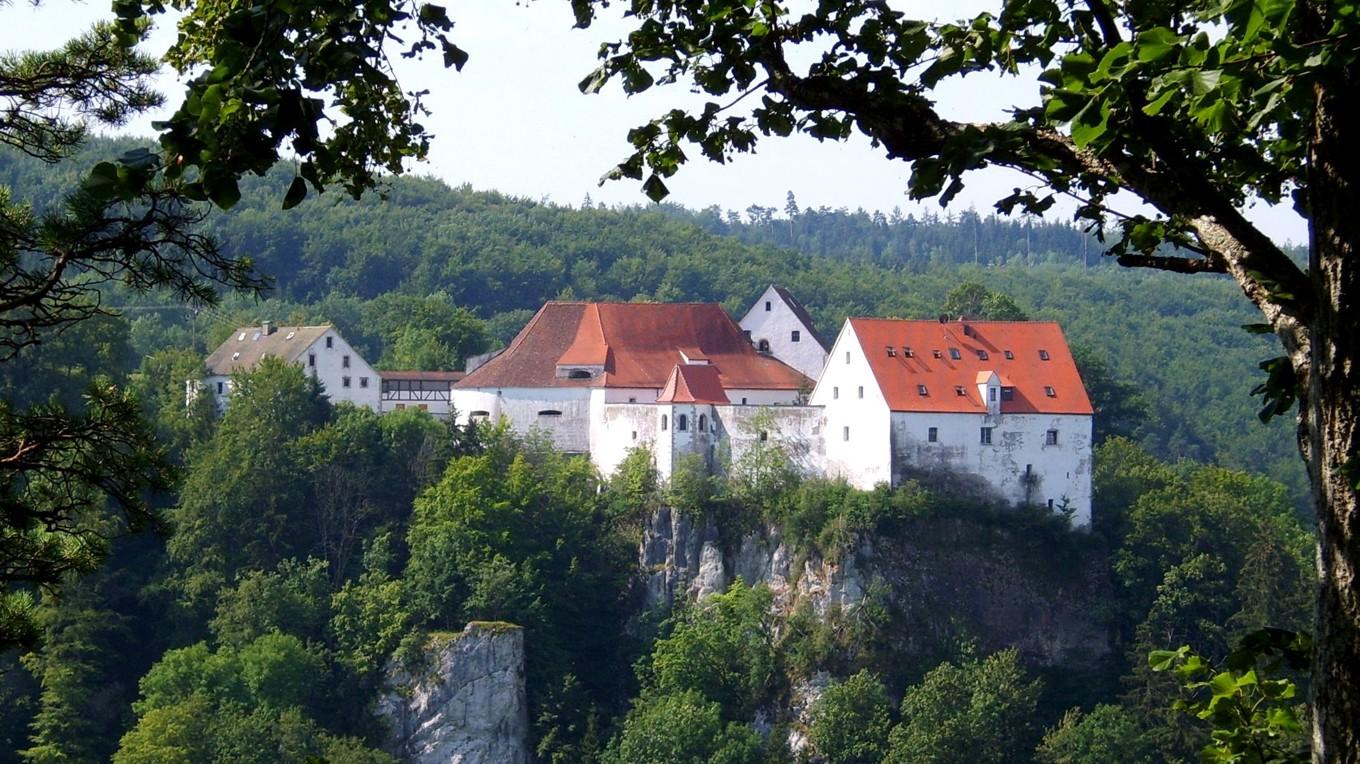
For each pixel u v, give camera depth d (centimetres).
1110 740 10531
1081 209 1867
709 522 12325
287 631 12288
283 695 11681
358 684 12038
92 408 2539
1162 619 11400
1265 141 1866
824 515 11812
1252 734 1798
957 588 11475
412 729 11844
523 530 12794
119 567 12775
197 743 11019
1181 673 1867
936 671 11006
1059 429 11700
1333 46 1329
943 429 11588
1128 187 1630
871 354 11731
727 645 11706
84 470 2469
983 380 11631
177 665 11738
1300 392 1521
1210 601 11369
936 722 10744
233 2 1759
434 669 11956
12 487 2511
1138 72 1412
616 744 11544
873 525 11538
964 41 1727
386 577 12800
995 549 11556
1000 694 10862
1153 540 11675
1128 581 11538
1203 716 1831
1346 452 1416
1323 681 1423
